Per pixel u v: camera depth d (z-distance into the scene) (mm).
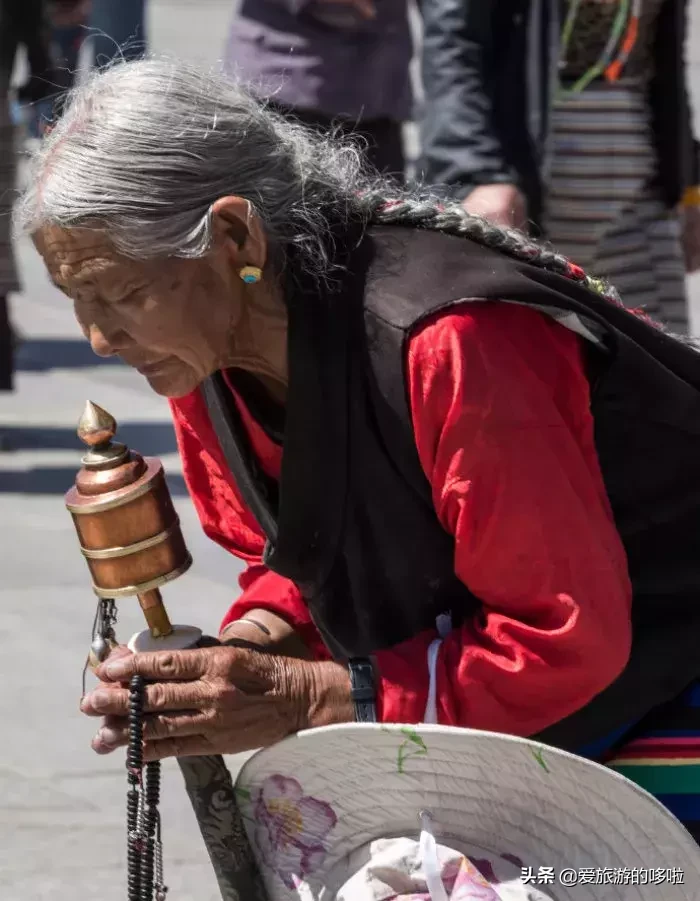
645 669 5422
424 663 5141
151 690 5012
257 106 5156
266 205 4961
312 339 5016
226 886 5441
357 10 11133
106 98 4871
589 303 5141
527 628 4934
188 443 6242
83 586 12273
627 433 5254
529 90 9891
